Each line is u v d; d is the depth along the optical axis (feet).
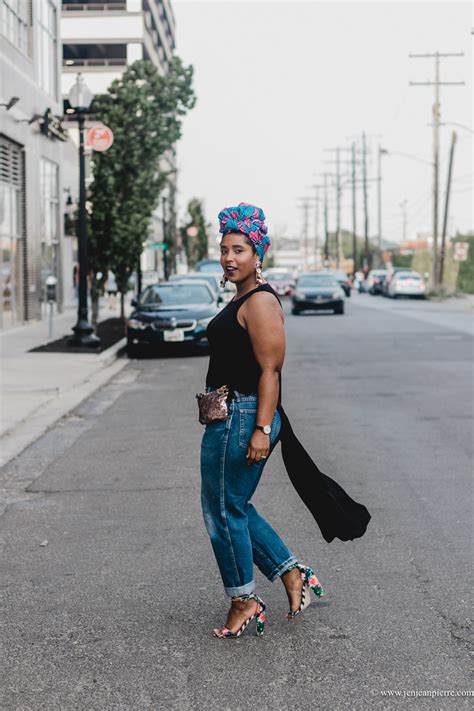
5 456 31.14
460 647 14.70
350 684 13.42
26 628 15.87
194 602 17.03
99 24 216.13
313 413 39.60
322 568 18.94
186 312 68.49
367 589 17.60
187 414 40.45
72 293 155.02
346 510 15.66
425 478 27.02
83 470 29.14
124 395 47.39
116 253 84.58
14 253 90.53
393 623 15.80
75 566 19.33
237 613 15.29
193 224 279.28
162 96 85.71
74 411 41.98
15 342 73.05
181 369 60.08
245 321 14.67
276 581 18.30
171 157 275.39
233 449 14.88
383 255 339.98
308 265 489.67
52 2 105.91
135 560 19.63
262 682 13.53
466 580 17.94
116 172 84.48
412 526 21.90
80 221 69.10
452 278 222.28
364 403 42.42
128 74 86.02
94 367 56.90
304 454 15.31
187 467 29.19
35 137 96.73
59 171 111.65
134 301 75.41
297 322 106.42
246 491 15.20
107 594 17.54
